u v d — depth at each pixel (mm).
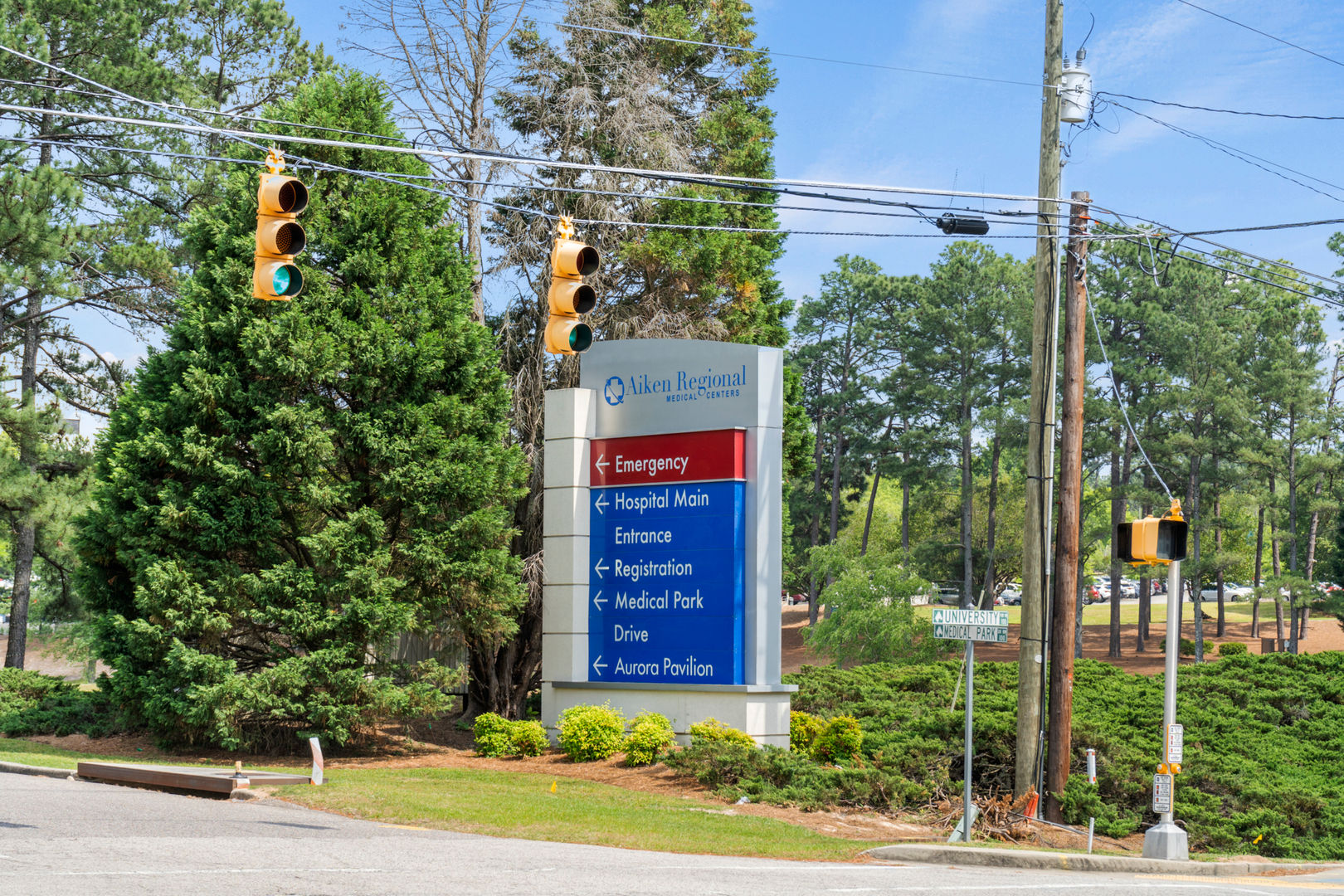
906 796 17594
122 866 9141
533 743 21531
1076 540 18453
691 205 29562
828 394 82125
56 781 17188
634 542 21984
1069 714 18234
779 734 20797
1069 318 18469
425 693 21844
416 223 23266
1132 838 18000
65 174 32469
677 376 21969
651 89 30781
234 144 23688
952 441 73875
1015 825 16469
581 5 30812
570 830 13875
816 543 84562
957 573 77750
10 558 63438
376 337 21719
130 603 22656
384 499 22250
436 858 10594
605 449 22516
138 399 23062
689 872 10539
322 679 20891
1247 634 75562
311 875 9055
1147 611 68562
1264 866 14891
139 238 35812
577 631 22266
